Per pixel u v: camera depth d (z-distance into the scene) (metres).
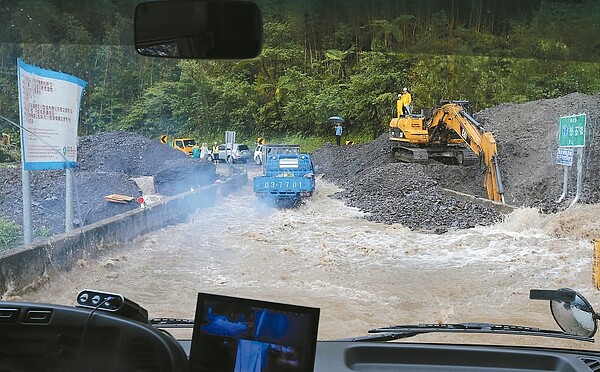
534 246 10.88
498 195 19.64
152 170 22.25
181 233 11.69
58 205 14.48
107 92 27.02
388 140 27.33
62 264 7.22
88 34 26.59
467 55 28.95
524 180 20.53
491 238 12.08
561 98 26.17
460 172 22.33
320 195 20.91
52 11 26.16
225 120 25.16
